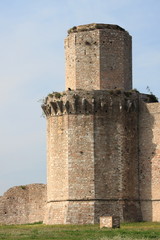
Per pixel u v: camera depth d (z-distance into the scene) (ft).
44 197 432.25
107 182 389.19
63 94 394.32
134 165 398.01
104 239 292.61
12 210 439.63
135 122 400.88
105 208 386.11
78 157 389.39
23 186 440.04
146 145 398.62
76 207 385.70
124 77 401.49
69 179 388.98
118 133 393.91
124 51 402.93
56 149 396.16
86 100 391.04
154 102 408.67
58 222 388.98
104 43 399.03
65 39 408.46
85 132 390.21
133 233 318.45
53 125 398.83
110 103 393.09
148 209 394.93
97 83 396.78
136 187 397.60
